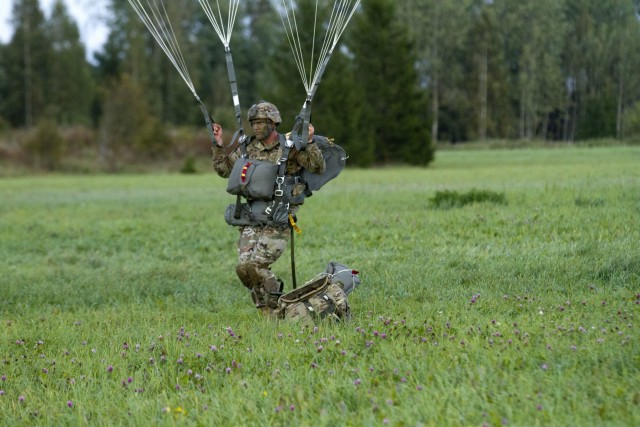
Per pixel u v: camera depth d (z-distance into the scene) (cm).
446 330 1095
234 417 786
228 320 1375
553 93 13350
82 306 1709
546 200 2822
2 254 2628
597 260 1638
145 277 1995
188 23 15688
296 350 1040
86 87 15162
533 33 13650
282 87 9038
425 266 1795
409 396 798
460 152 11750
